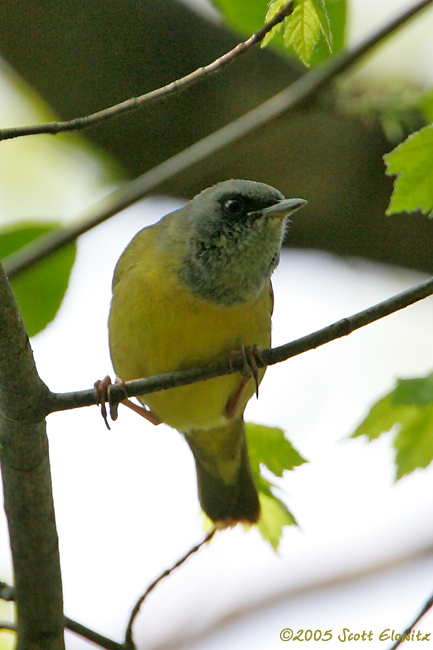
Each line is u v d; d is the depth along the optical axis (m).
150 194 10.00
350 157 13.54
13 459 7.79
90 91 13.46
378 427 9.47
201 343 9.56
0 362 7.36
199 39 13.34
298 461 10.12
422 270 14.70
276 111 9.79
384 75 12.95
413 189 7.95
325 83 9.59
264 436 10.10
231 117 13.48
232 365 9.24
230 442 10.68
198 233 9.75
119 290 9.91
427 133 7.79
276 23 7.26
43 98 13.66
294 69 13.29
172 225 10.07
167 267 9.61
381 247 14.50
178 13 13.32
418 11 9.33
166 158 13.98
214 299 9.52
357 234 14.38
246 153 13.59
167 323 9.50
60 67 13.31
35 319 10.44
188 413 10.20
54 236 9.98
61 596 8.20
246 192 9.88
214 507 10.98
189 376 8.38
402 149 7.85
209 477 11.02
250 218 9.81
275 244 9.94
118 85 13.42
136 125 13.67
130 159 14.16
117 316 9.88
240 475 10.88
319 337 7.79
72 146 14.55
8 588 8.41
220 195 9.89
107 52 13.26
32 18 13.05
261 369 9.73
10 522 7.97
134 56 13.29
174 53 13.32
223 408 10.15
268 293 10.23
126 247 10.45
